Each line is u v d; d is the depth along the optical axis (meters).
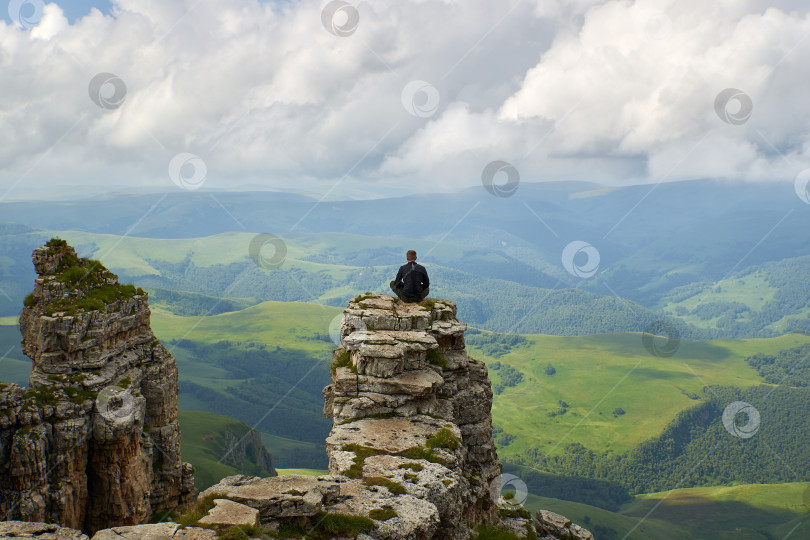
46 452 49.06
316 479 17.88
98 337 56.75
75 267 61.06
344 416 25.34
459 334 32.69
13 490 46.88
